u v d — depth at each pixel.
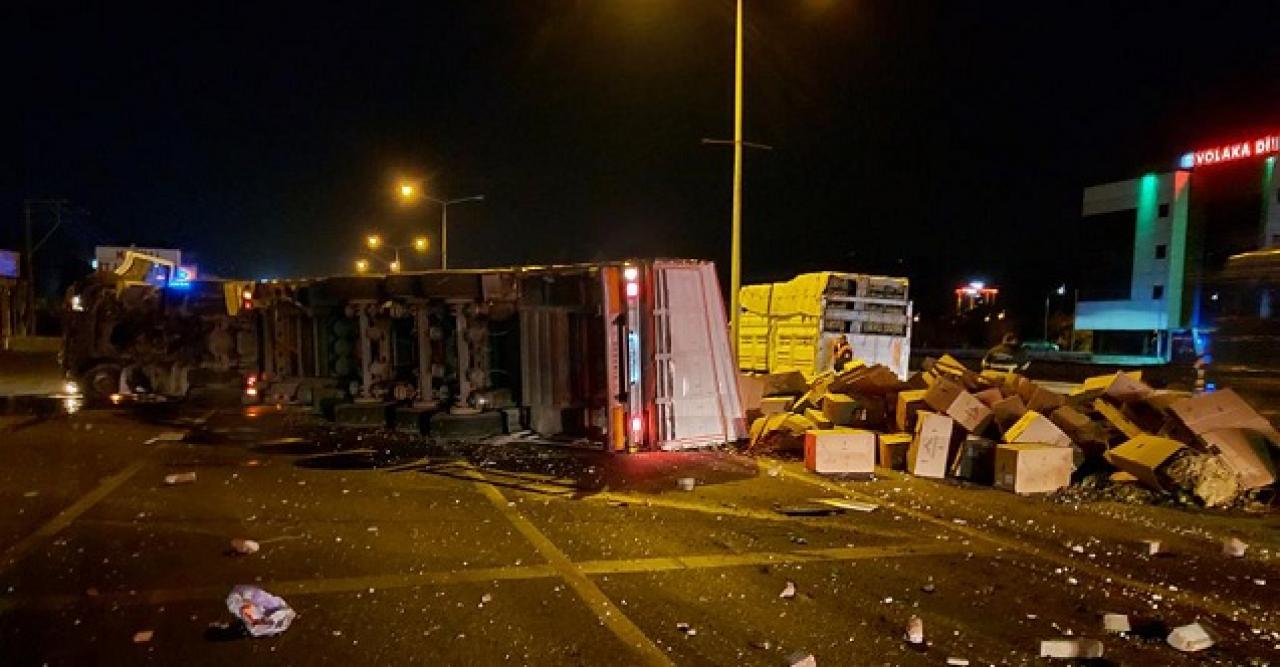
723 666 4.29
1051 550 6.49
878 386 10.63
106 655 4.26
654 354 9.84
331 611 4.90
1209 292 16.98
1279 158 48.53
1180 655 4.55
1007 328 74.31
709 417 10.11
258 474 8.74
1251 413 8.65
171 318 14.59
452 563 5.83
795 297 17.34
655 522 7.00
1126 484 8.46
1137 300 55.84
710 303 10.20
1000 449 8.66
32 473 8.70
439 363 11.39
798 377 12.57
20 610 4.85
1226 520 7.51
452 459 9.58
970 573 5.87
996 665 4.37
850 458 9.14
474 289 10.95
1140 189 55.72
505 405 10.99
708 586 5.46
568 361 10.33
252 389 13.52
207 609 4.91
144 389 14.84
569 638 4.59
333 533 6.54
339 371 12.52
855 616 5.00
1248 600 5.42
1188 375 18.44
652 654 4.41
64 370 15.44
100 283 15.14
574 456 9.78
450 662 4.26
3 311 39.97
